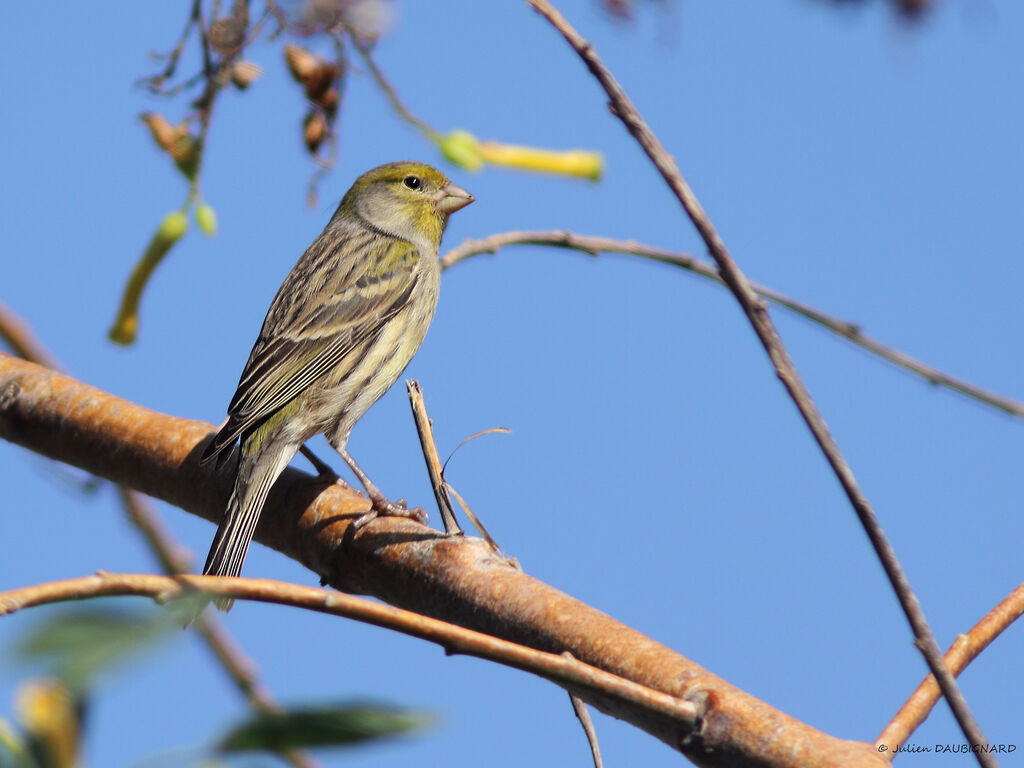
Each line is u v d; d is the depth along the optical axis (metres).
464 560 7.26
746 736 5.71
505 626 6.86
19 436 9.88
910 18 4.07
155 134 7.22
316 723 2.18
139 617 2.04
